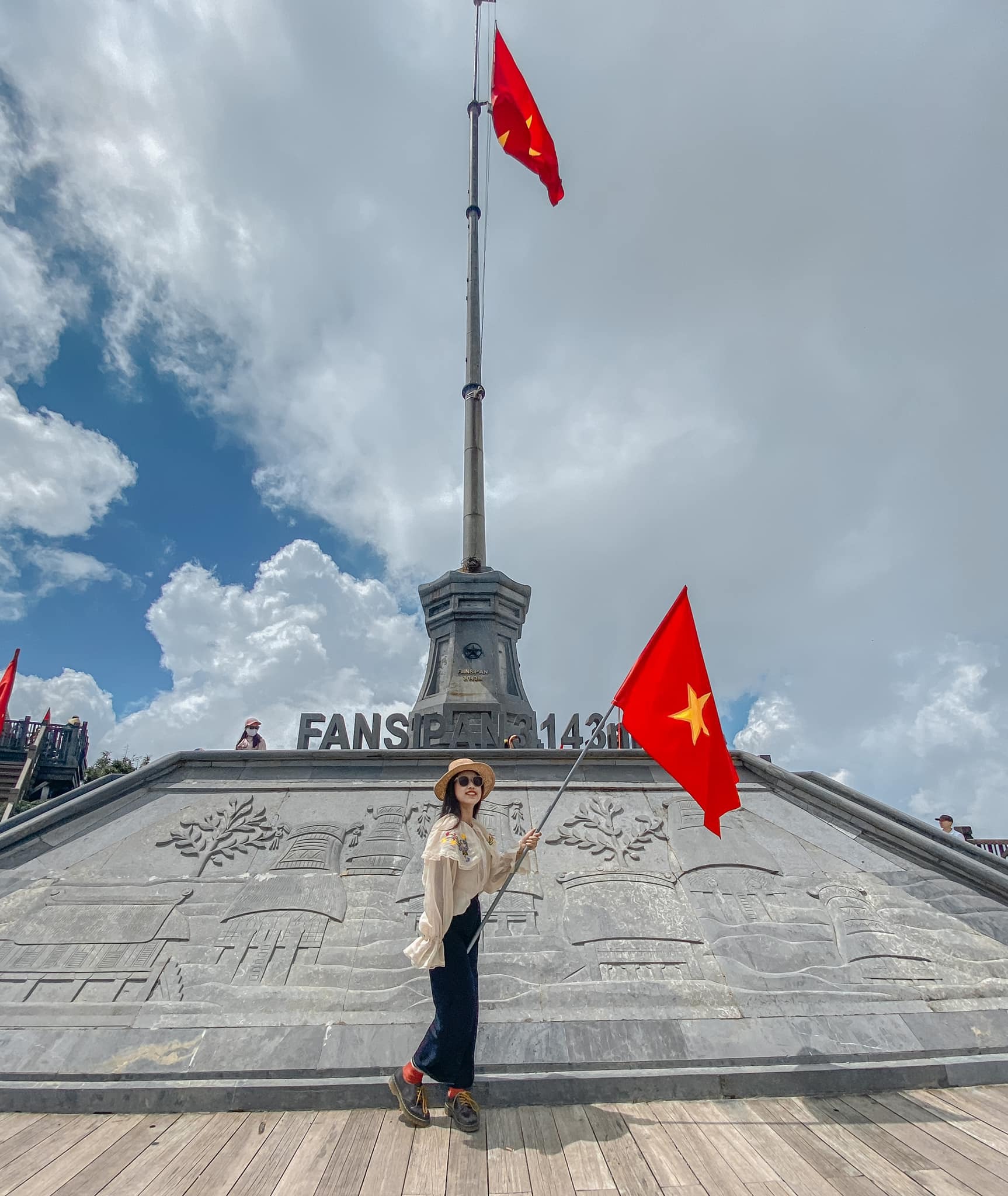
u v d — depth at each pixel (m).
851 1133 3.52
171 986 4.77
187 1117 3.81
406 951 3.65
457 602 12.23
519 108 15.66
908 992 4.85
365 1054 4.24
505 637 12.40
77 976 4.83
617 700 4.88
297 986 4.78
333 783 7.18
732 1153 3.30
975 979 4.99
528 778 7.36
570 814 6.79
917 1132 3.51
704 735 4.71
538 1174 3.12
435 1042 3.61
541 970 4.97
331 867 6.00
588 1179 3.06
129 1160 3.26
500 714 9.38
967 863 5.93
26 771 19.16
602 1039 4.39
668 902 5.71
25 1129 3.63
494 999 4.71
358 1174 3.12
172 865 6.01
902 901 5.76
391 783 7.20
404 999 4.67
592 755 7.54
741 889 5.86
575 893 5.78
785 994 4.80
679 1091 4.01
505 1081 3.98
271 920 5.38
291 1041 4.33
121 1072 4.09
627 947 5.20
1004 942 5.32
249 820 6.59
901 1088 4.11
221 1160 3.26
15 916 5.38
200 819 6.59
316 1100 3.90
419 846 6.30
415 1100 3.68
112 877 5.84
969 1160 3.21
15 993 4.69
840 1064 4.20
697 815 6.77
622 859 6.21
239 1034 4.39
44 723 21.55
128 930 5.26
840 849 6.42
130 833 6.40
